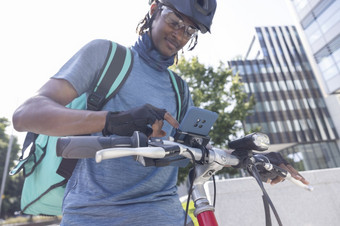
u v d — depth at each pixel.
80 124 0.65
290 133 32.03
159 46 1.23
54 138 0.99
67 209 0.87
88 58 0.99
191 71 15.23
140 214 0.89
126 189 0.93
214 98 14.76
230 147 1.01
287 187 3.77
